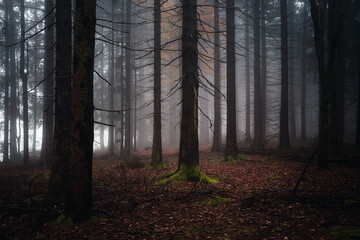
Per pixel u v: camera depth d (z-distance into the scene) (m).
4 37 23.67
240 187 7.85
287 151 16.66
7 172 12.95
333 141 13.96
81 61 4.94
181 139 9.03
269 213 5.45
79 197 5.05
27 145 16.94
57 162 7.69
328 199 5.98
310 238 4.16
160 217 5.52
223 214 5.60
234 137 13.84
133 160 13.73
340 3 17.16
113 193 7.25
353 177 8.49
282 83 18.39
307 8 26.56
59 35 7.78
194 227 4.97
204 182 8.45
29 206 6.19
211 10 22.44
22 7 19.66
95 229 4.78
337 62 18.66
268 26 24.20
